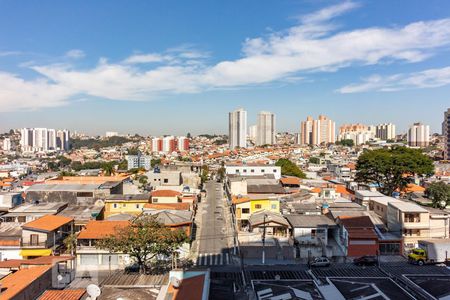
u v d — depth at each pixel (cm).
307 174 13725
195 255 5775
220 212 8894
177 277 2989
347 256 5497
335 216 6059
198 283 2805
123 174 13300
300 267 5194
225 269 5122
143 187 9812
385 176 9769
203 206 9606
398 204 6300
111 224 5659
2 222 6309
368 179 10119
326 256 5556
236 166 12488
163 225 4909
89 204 7819
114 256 5231
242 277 4681
